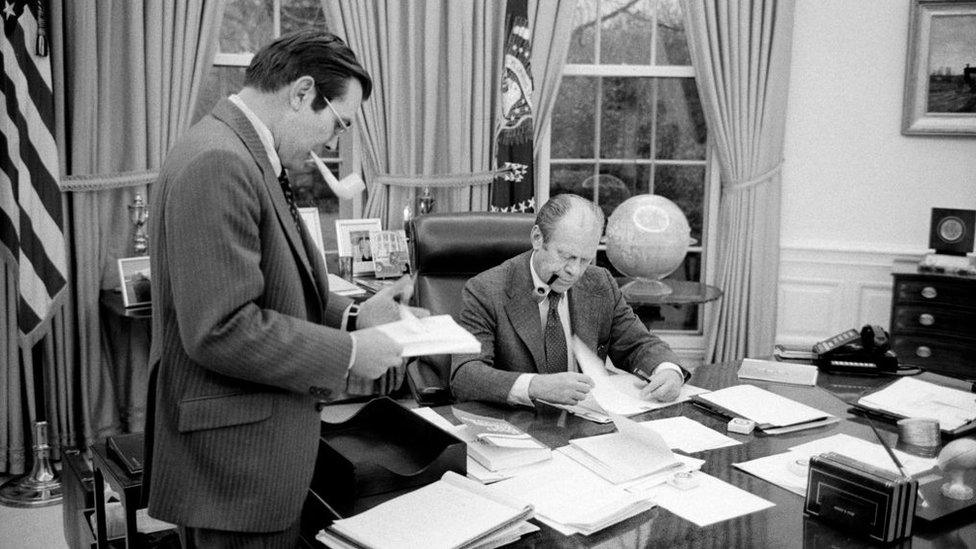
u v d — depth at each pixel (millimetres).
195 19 3650
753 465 1722
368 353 1374
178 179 1290
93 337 3609
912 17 4215
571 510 1487
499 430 1778
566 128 4480
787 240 4477
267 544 1409
